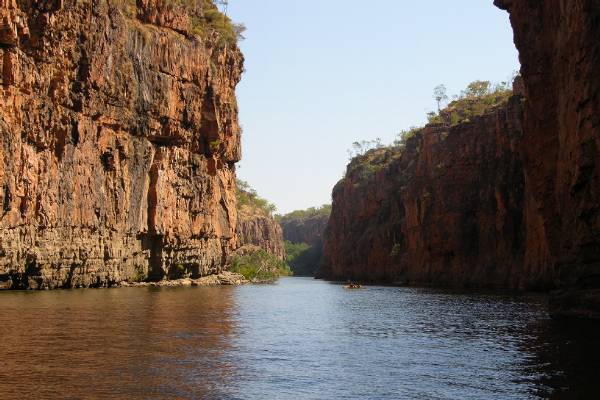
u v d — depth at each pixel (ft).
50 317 116.57
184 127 313.94
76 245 217.15
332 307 187.73
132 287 255.09
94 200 231.91
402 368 79.46
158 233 288.10
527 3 164.25
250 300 206.59
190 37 326.44
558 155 147.33
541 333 110.52
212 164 347.56
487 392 65.67
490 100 497.87
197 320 127.13
